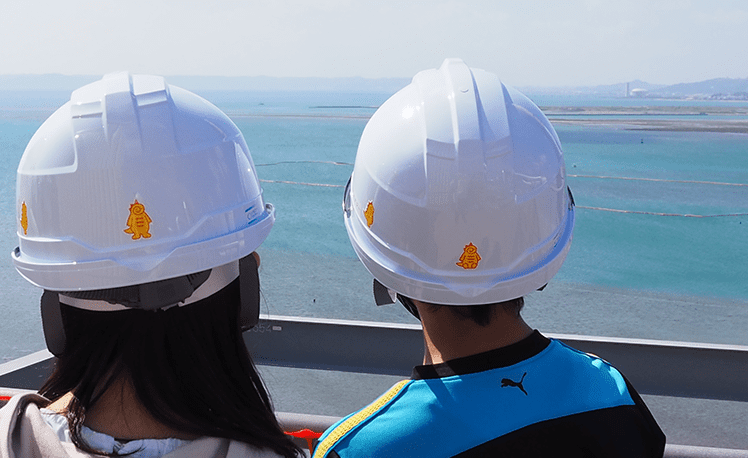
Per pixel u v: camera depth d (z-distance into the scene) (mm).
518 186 1129
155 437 918
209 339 1000
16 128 98625
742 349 3266
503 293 1135
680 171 45594
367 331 3625
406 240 1166
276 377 6113
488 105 1140
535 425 1033
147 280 938
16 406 899
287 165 48438
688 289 12875
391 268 1189
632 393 1173
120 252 950
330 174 41875
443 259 1145
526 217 1142
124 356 940
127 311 956
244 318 1116
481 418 1039
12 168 44219
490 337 1143
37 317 9492
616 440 1057
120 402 942
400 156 1162
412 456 1046
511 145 1116
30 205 991
